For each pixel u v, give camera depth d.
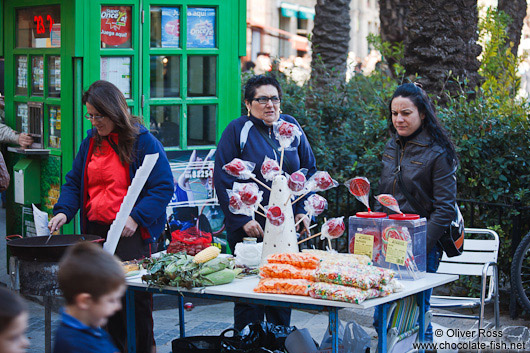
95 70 5.59
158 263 3.83
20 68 6.22
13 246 3.86
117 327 4.41
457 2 6.81
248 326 4.23
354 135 6.98
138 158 4.33
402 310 3.84
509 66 8.04
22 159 6.07
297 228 4.54
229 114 6.08
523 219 6.01
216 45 6.03
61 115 5.67
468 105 6.27
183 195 5.92
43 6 5.83
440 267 5.04
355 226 4.01
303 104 7.37
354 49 27.52
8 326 2.08
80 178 4.51
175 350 4.08
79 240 4.09
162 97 5.88
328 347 3.98
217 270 3.79
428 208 4.28
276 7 23.58
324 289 3.39
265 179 4.37
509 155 6.00
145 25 5.72
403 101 4.23
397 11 9.45
